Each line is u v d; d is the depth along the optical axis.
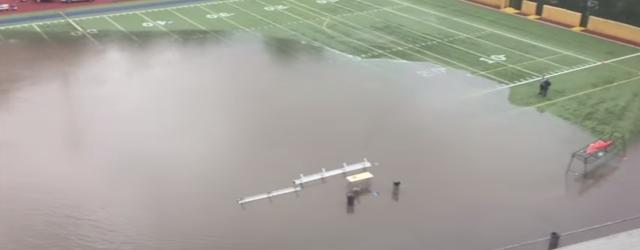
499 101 22.30
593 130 20.00
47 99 22.30
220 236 14.53
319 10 34.38
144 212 15.50
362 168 17.50
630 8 28.97
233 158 18.16
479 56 27.06
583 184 16.78
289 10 34.34
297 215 15.40
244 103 22.08
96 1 35.75
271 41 29.05
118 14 33.28
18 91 22.98
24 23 31.41
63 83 23.81
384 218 15.27
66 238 14.47
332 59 26.64
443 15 33.62
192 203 15.89
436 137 19.55
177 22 31.98
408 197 16.17
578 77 24.58
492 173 17.38
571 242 14.16
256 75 24.78
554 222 15.04
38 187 16.59
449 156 18.34
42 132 19.73
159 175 17.23
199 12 33.88
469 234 14.60
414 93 23.02
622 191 16.44
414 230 14.77
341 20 32.47
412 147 18.89
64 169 17.53
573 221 15.07
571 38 29.80
